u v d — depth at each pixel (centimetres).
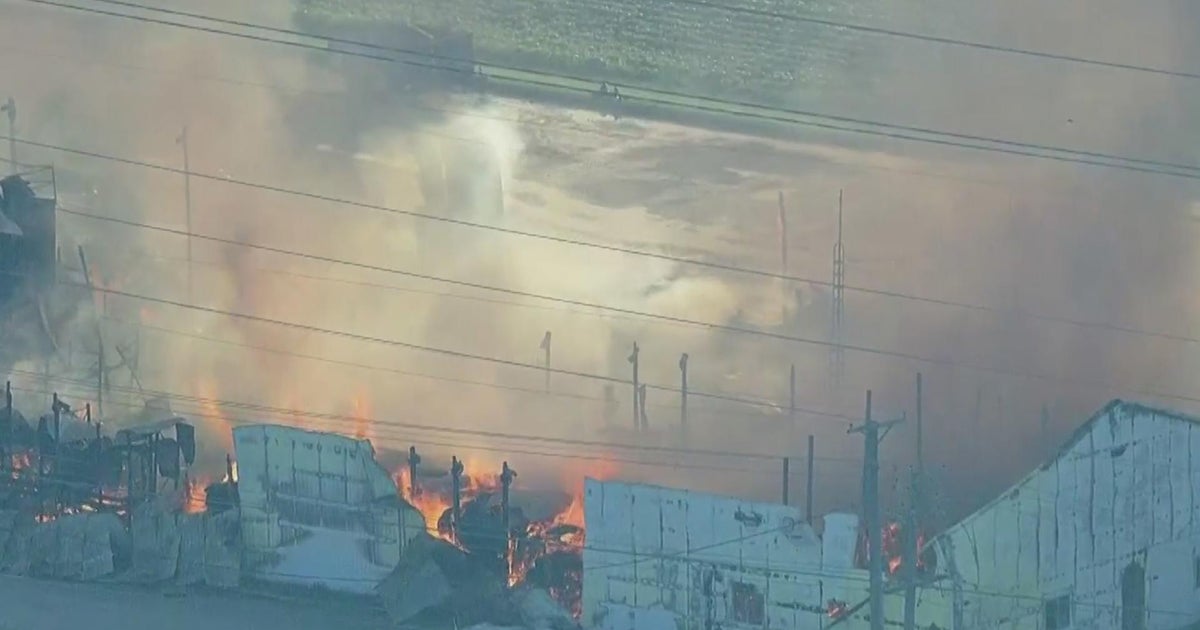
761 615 13388
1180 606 13675
